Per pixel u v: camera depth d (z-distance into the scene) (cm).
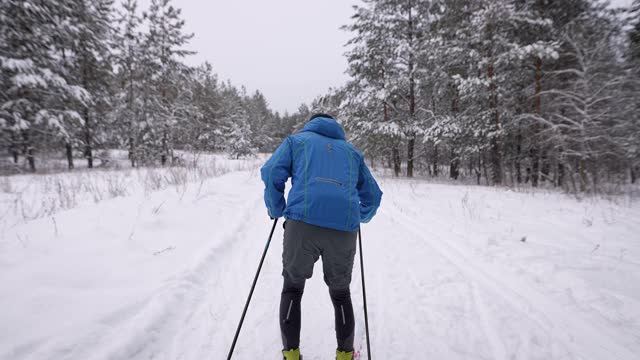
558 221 567
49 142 1443
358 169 201
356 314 268
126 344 208
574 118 1308
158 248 360
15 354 181
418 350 221
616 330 240
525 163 1650
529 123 1366
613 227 525
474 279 330
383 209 689
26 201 576
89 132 1875
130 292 264
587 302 277
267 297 295
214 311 268
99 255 314
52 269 272
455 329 246
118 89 2147
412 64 1534
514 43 1242
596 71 1284
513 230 505
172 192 623
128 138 2159
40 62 1362
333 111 1967
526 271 340
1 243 316
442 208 688
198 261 341
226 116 4519
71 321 216
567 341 229
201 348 221
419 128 1550
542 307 273
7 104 1230
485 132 1372
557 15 1349
